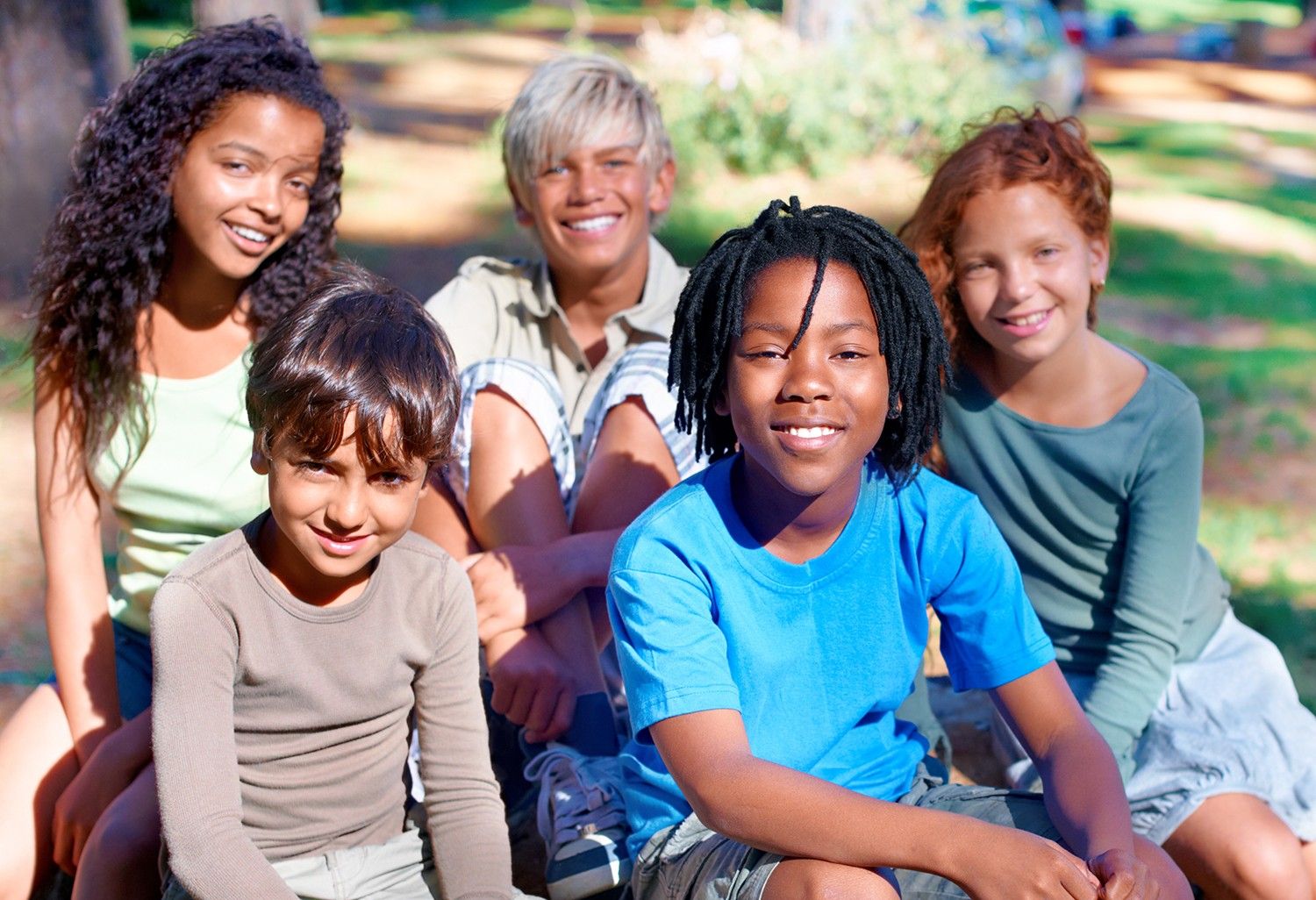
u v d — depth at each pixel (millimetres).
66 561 2682
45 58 7855
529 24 23719
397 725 2188
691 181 11062
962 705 3410
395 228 10109
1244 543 5328
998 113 2965
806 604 2121
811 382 1938
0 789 2525
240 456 2682
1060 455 2762
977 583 2197
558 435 2795
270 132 2574
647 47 12391
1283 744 2645
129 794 2367
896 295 2023
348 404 1911
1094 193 2719
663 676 2027
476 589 2604
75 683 2619
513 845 2660
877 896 1851
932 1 13688
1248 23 23750
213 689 2031
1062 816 2059
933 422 2150
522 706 2566
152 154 2559
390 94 15789
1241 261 10250
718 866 2021
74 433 2684
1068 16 23953
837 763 2186
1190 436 2713
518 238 9836
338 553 1998
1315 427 6766
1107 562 2826
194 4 13172
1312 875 2625
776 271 1979
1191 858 2588
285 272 2783
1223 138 15555
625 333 3217
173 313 2707
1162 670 2701
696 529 2107
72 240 2611
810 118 11211
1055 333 2654
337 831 2164
